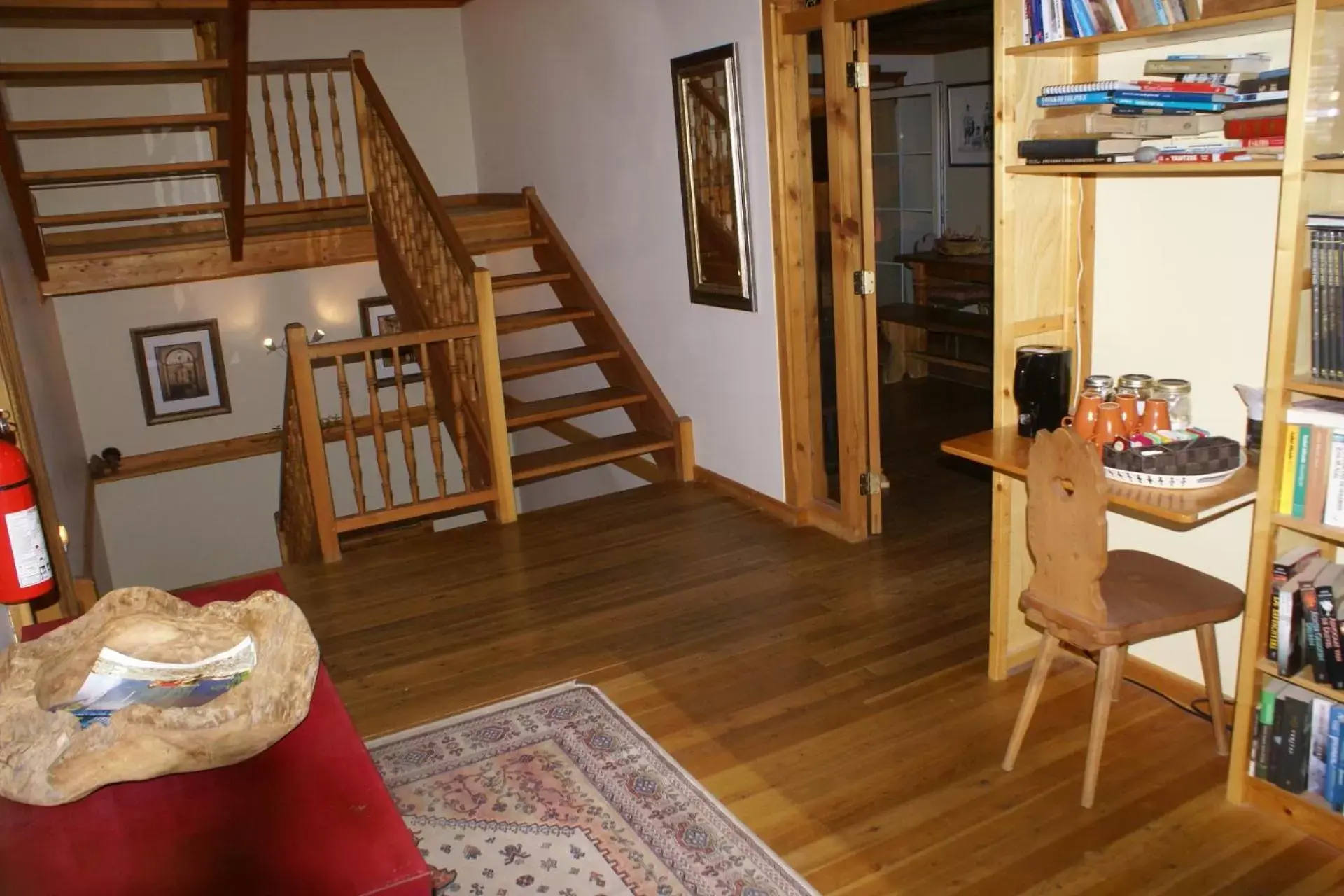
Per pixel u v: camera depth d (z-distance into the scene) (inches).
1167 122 92.9
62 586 135.3
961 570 152.4
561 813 99.6
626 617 144.2
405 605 152.9
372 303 293.3
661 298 205.3
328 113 280.8
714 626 139.8
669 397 209.6
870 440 164.1
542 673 129.3
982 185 292.5
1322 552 94.7
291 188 280.7
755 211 171.9
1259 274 98.7
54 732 57.1
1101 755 101.8
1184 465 91.9
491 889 89.4
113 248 229.9
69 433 227.3
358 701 124.7
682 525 179.9
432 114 289.7
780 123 161.9
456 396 184.7
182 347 274.8
